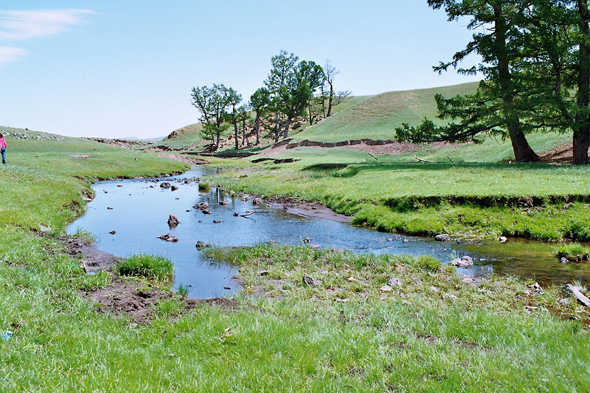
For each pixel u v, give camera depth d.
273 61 119.25
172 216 21.98
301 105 116.25
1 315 7.18
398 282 11.62
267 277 12.66
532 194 19.77
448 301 10.16
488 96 38.38
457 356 6.48
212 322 7.64
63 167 46.94
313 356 6.37
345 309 9.15
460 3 38.00
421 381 5.70
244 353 6.38
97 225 21.58
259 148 111.44
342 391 5.39
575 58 34.47
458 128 41.09
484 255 14.92
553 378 5.63
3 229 16.00
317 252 15.20
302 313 8.95
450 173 29.95
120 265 12.97
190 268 13.91
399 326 8.12
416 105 108.88
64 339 6.64
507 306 9.71
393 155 66.88
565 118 34.91
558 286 11.28
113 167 53.41
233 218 23.72
